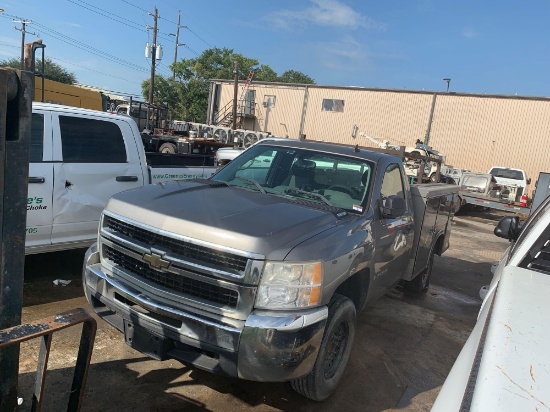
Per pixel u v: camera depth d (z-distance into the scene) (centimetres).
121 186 546
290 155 448
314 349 286
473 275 819
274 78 6956
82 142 513
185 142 1630
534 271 236
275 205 349
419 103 2862
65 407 300
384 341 475
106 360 367
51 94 2134
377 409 348
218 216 307
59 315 217
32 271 537
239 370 271
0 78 196
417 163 1797
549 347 154
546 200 381
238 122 3469
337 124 3148
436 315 577
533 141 2552
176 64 5319
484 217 1806
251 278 273
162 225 302
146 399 323
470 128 2716
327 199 394
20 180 213
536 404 127
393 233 427
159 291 296
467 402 134
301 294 281
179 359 290
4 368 222
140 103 2333
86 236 520
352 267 335
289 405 338
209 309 280
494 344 155
